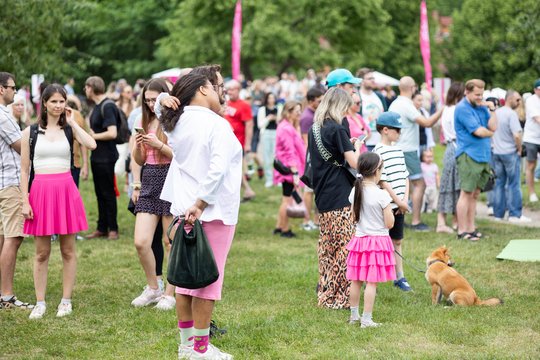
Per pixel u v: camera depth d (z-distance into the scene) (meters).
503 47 34.69
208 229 5.08
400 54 42.59
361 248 6.17
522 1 27.38
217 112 5.28
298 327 6.10
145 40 42.12
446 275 6.79
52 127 6.50
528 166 12.99
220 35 36.19
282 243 9.92
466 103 9.64
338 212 6.68
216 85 5.61
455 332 5.92
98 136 9.79
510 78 32.94
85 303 6.96
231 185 5.08
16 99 8.93
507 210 12.38
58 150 6.47
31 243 9.84
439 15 56.94
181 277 4.88
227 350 5.59
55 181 6.45
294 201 10.40
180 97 5.14
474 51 35.81
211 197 4.90
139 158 6.67
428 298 7.10
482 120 9.70
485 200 13.70
